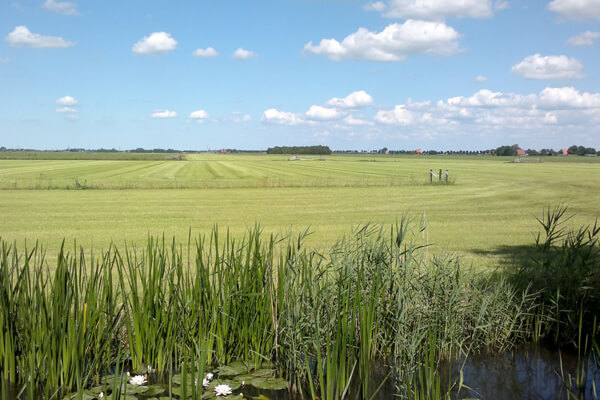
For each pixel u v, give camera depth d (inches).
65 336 183.3
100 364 203.5
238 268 219.9
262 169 3075.8
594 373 210.8
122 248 512.1
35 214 863.1
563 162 5103.3
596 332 246.1
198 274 209.5
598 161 5531.5
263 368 210.5
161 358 206.2
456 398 187.0
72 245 539.2
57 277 186.7
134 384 191.6
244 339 214.7
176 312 211.0
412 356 189.9
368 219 780.6
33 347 177.0
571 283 251.6
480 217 807.1
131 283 202.1
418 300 227.8
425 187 1550.2
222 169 3053.6
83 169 2893.7
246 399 184.9
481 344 241.6
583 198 1143.0
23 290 193.8
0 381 187.3
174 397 182.2
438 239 568.1
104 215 850.1
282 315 207.3
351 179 1955.0
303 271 213.5
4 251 191.2
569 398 187.2
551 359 225.8
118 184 1685.5
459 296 234.7
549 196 1203.2
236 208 969.5
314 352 210.5
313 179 1989.4
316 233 617.6
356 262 232.1
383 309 218.5
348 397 188.1
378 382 201.0
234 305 214.8
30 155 6545.3
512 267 373.7
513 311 251.3
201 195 1284.4
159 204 1049.5
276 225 709.3
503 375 207.8
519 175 2287.2
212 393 185.2
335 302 215.3
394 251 239.3
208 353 209.9
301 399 187.0
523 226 692.7
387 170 2935.5
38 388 186.7
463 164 4170.8
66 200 1133.1
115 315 213.8
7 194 1290.6
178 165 3708.2
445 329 220.2
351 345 188.5
